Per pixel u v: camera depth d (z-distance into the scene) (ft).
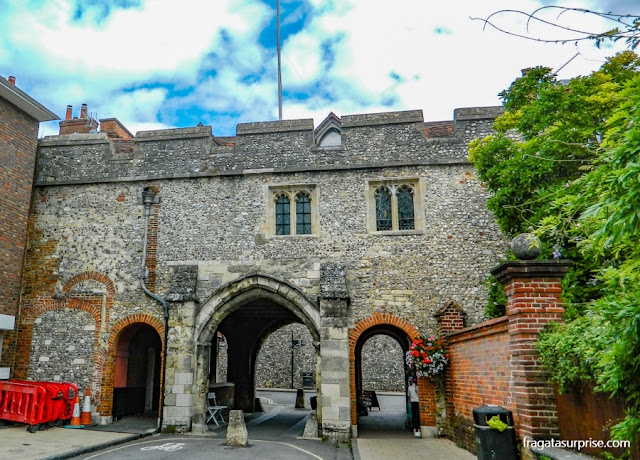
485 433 19.48
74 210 39.22
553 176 27.14
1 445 26.73
